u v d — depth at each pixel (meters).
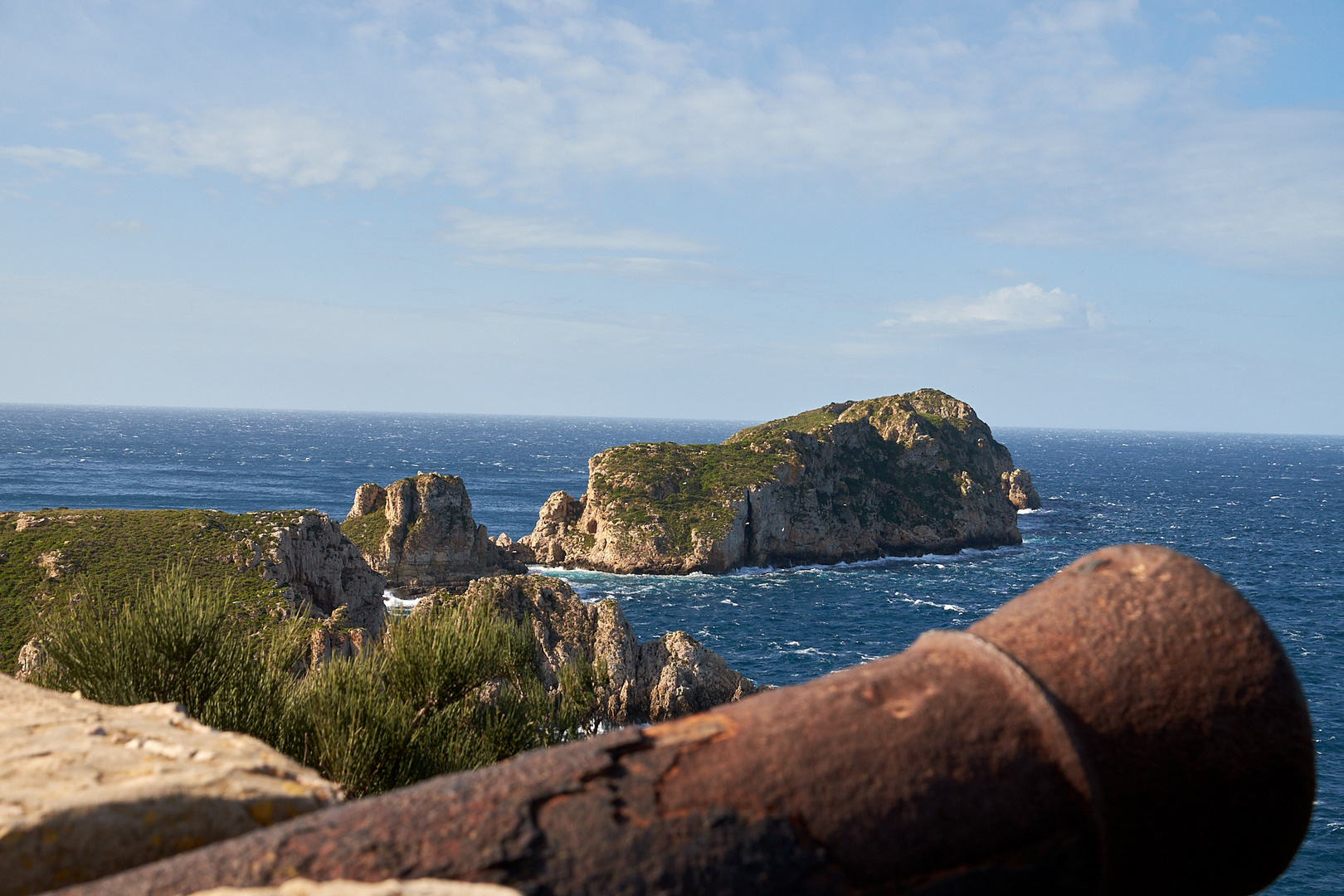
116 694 7.49
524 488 151.00
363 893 2.17
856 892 2.51
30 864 2.67
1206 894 3.13
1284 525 114.62
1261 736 2.96
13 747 3.39
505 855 2.36
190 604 8.29
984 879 2.64
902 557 94.19
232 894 2.20
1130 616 3.12
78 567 38.00
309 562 44.75
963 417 124.62
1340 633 54.94
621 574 80.00
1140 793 2.87
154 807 2.91
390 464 194.38
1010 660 3.00
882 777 2.67
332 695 8.23
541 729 10.53
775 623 60.38
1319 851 25.45
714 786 2.60
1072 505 135.38
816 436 100.31
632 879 2.35
